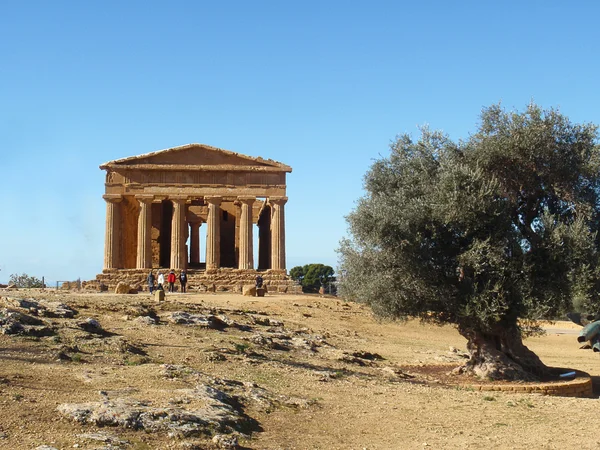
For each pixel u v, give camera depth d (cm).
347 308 5188
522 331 2791
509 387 2412
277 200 7150
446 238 2538
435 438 1559
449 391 2239
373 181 2817
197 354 2216
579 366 3512
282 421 1575
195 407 1458
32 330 2095
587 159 2616
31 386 1481
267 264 8506
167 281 6341
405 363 3025
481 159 2653
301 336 3338
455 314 2566
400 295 2547
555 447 1512
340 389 2055
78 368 1755
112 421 1280
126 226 7325
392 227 2466
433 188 2555
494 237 2472
